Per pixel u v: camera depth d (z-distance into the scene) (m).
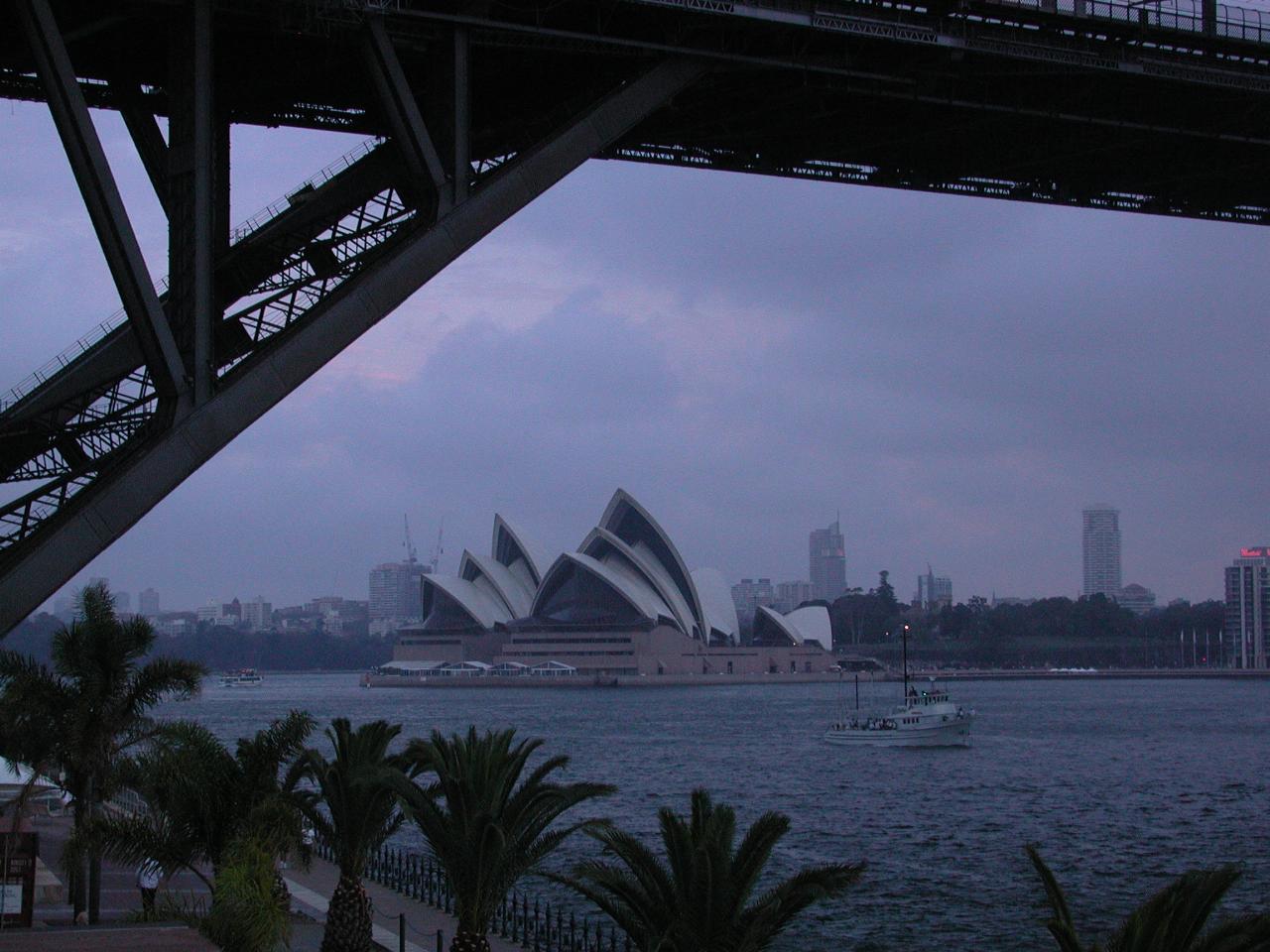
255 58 30.98
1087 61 36.09
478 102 34.41
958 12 33.84
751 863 24.92
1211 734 152.38
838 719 171.25
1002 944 44.88
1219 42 37.06
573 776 101.62
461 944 29.73
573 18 30.03
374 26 26.98
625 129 30.22
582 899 50.50
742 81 34.19
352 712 195.75
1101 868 60.09
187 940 23.11
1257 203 48.38
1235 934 20.69
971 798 88.12
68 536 23.06
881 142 40.03
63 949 22.38
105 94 30.73
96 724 33.97
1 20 27.91
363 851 32.62
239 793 31.48
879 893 53.50
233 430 24.67
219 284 28.34
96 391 26.45
